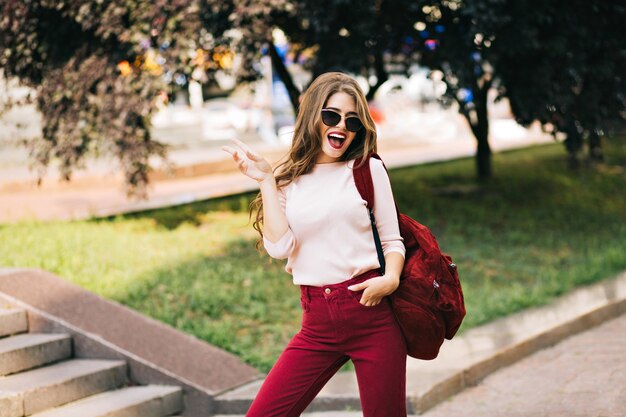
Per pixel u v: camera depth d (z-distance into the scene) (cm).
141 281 732
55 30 928
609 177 1520
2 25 891
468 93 1087
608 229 1121
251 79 1031
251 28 879
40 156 977
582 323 735
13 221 1009
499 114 2803
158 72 894
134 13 871
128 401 523
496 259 951
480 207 1204
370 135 333
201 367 576
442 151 2159
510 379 607
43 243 830
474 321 720
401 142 2509
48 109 942
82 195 1401
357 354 329
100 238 875
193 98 2742
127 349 569
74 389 522
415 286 328
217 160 1831
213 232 943
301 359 334
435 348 337
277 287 766
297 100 1152
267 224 327
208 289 733
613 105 1062
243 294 735
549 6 933
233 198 1183
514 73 1000
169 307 684
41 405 499
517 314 748
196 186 1498
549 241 1031
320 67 998
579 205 1262
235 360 602
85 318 587
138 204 1168
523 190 1348
